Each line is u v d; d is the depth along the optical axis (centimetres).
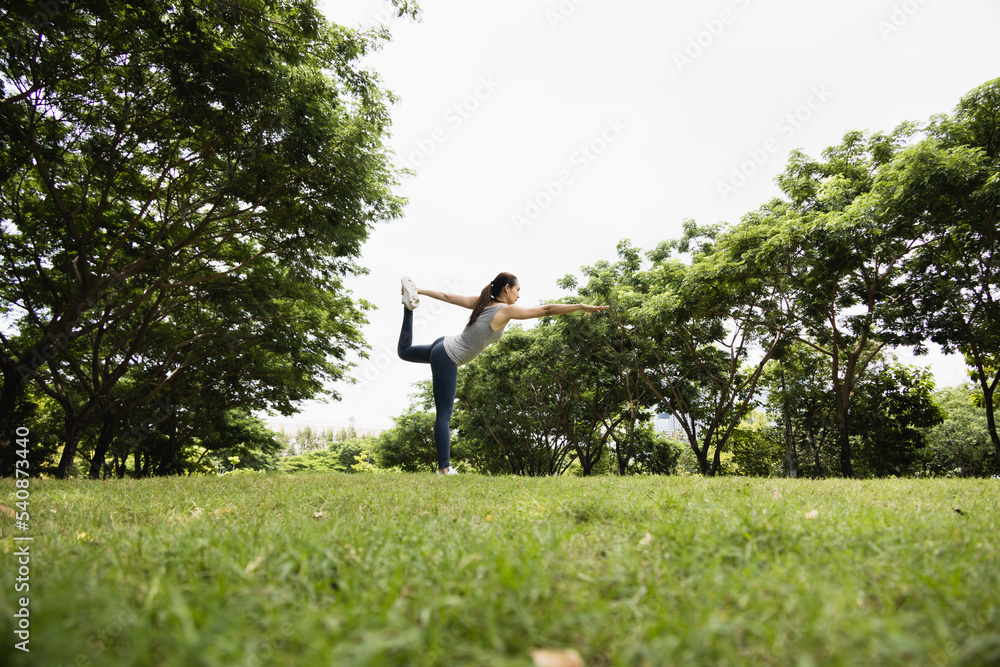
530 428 2905
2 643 112
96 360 1549
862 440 2395
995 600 147
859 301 1661
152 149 1190
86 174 1191
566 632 133
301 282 1553
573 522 303
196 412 2464
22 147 1082
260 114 1012
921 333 1502
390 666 114
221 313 1769
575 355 2150
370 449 4275
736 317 1777
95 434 2316
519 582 162
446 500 403
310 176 1146
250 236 1459
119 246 1248
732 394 2253
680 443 3531
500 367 2461
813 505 358
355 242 1338
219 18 914
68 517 345
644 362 2156
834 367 1670
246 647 114
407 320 617
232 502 416
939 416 2183
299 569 189
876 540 228
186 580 179
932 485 565
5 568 189
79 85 1040
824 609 129
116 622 134
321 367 2192
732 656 113
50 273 1437
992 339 1434
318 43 1006
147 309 1656
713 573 174
